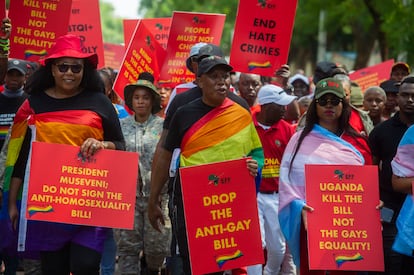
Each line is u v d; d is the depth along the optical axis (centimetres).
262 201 1014
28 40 948
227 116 768
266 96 1022
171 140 781
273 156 1020
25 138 784
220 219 759
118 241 962
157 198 811
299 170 831
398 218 821
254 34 1062
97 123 774
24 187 774
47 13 951
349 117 846
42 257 781
